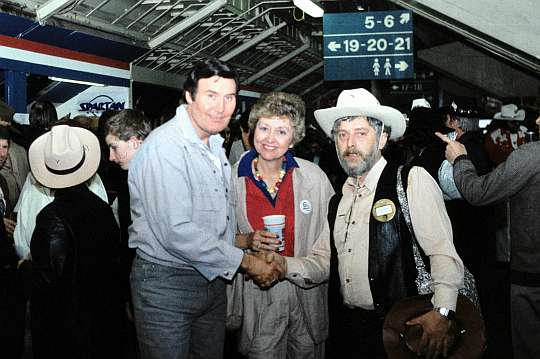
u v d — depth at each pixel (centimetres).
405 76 905
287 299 321
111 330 316
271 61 1698
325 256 310
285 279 318
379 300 273
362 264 277
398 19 902
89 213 303
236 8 1126
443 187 391
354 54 916
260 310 321
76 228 293
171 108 661
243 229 326
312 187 329
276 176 326
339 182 713
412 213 268
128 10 934
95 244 302
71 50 878
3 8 715
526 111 968
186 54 1225
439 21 878
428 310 260
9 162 492
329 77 923
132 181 280
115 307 320
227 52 1402
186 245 266
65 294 292
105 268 309
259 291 321
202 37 1210
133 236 284
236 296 323
